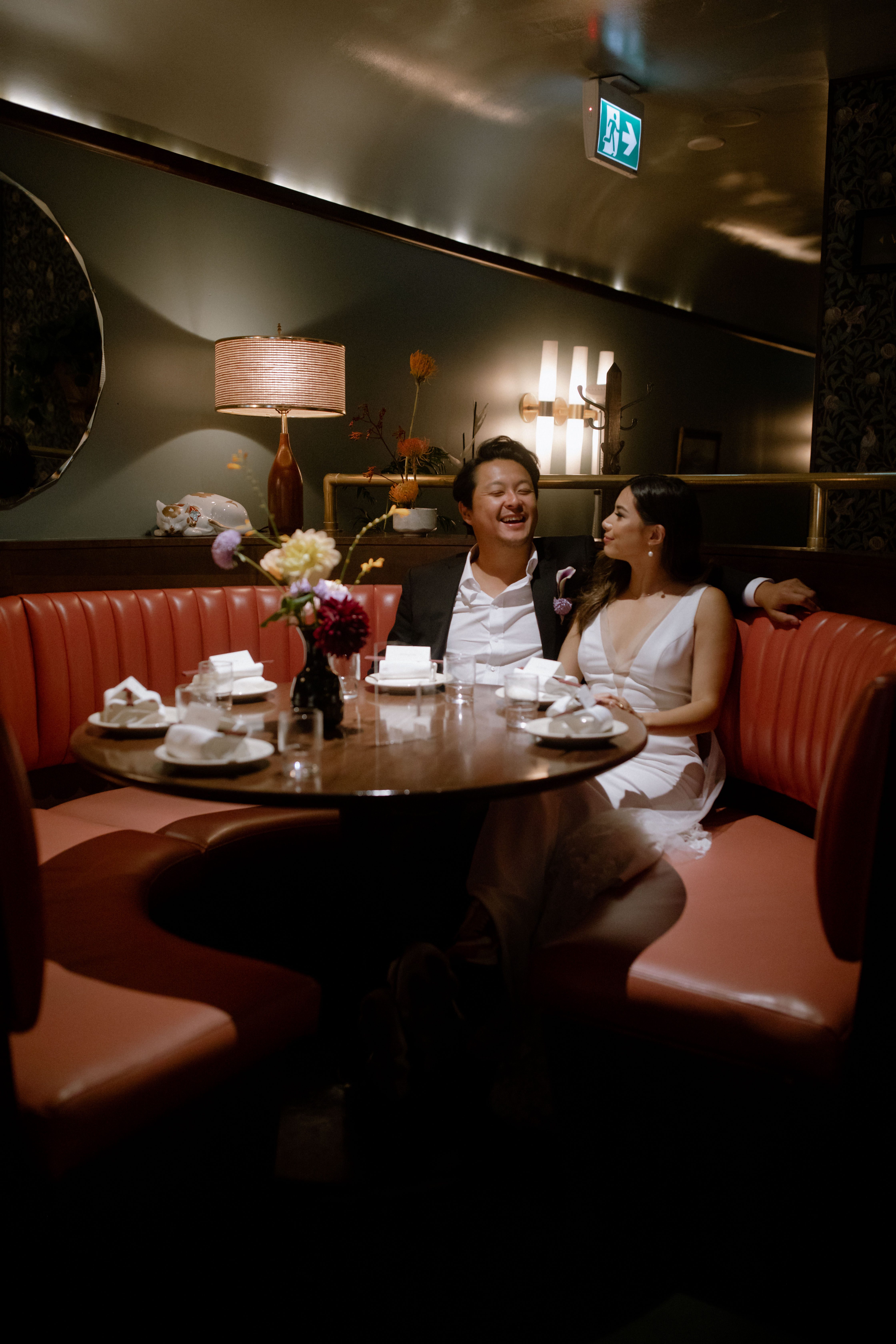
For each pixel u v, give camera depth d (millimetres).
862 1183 1600
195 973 1746
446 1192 1870
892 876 1553
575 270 7531
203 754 1789
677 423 9125
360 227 5824
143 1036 1541
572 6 4055
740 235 7688
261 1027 1663
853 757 1569
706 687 2592
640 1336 1545
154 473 4891
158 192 4746
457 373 6758
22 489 4227
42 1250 1472
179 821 2699
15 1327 1447
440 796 1663
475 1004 2432
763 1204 1719
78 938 1883
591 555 3156
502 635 3041
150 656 3264
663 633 2666
